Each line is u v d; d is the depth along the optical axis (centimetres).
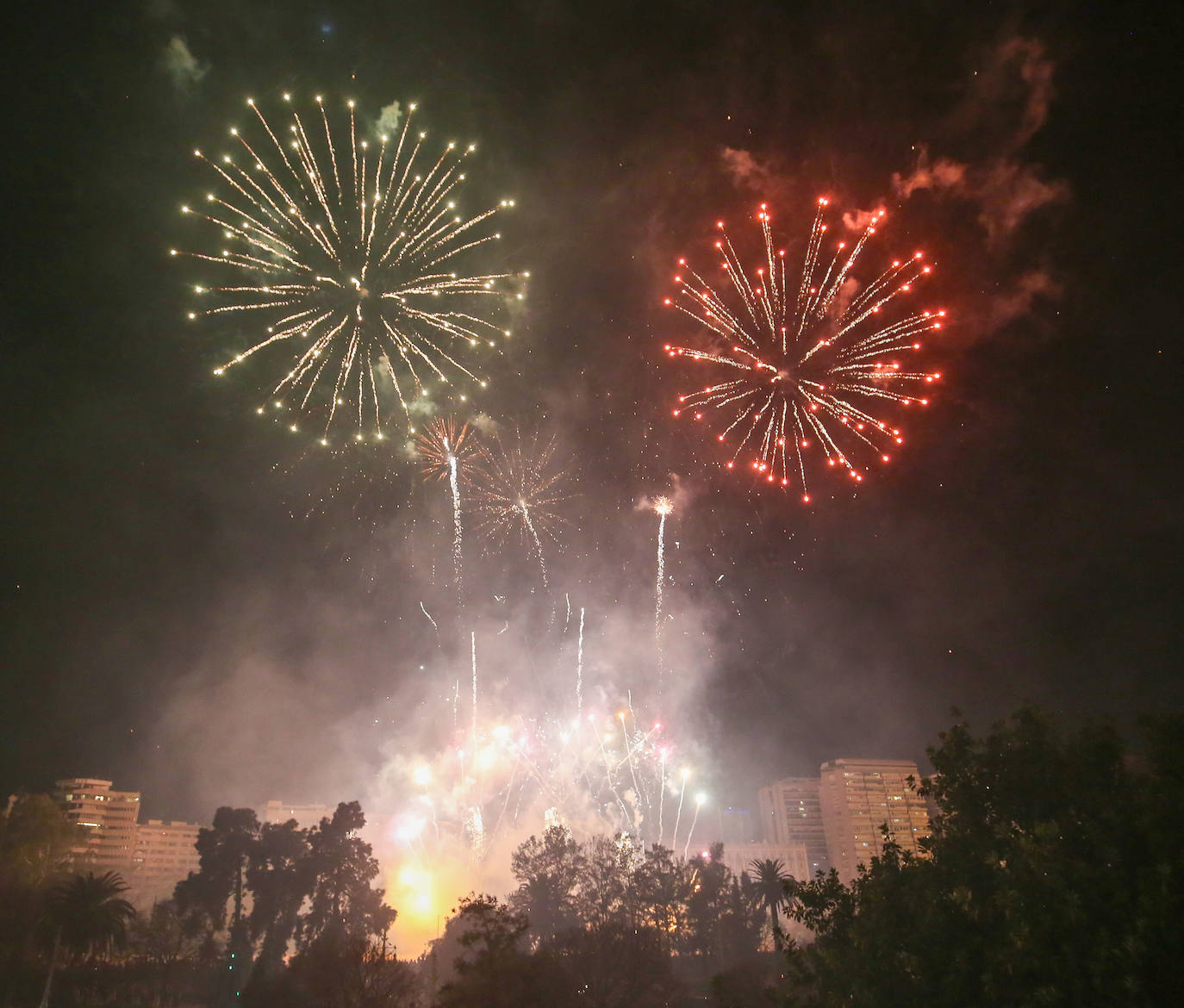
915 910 2841
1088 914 2339
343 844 9619
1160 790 2461
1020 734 3028
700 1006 6775
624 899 8612
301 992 6756
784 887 3472
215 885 9356
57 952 8169
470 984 5034
